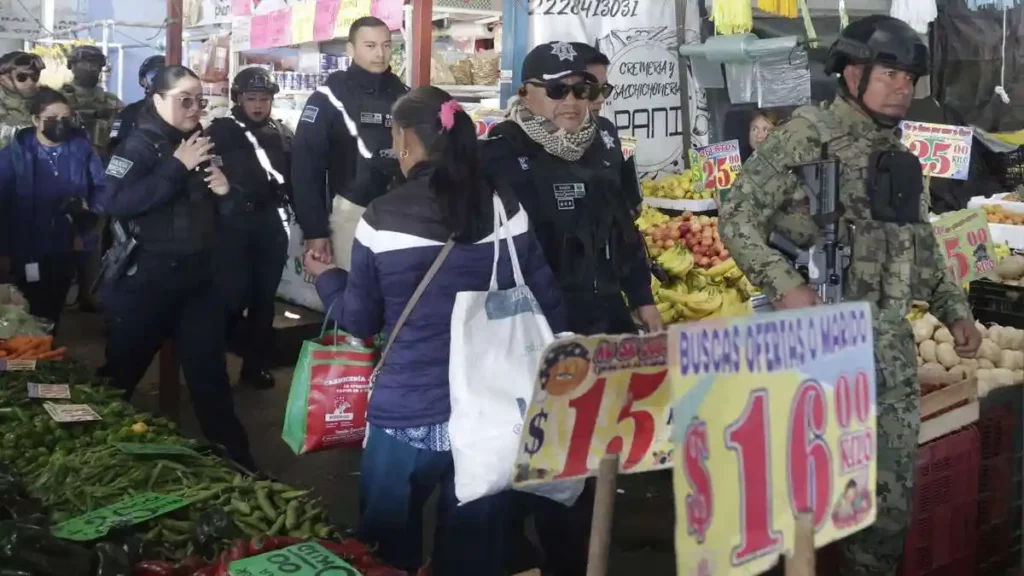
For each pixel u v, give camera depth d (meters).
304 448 2.96
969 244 4.54
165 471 3.08
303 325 7.40
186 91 4.32
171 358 5.55
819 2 6.49
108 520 2.60
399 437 2.71
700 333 1.55
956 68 7.67
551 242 3.28
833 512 1.78
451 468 2.76
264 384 6.52
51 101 5.83
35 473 3.19
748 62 5.80
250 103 6.11
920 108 7.04
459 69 6.66
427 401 2.68
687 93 6.00
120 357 4.55
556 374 1.68
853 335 1.81
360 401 2.97
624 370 1.75
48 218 5.94
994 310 4.63
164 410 5.61
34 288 6.05
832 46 3.07
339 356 2.97
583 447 1.76
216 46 8.20
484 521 2.80
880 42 2.91
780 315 1.67
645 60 5.79
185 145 4.30
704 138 6.14
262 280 6.34
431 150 2.67
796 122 3.04
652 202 5.81
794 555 1.70
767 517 1.66
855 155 2.99
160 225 4.38
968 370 4.02
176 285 4.45
